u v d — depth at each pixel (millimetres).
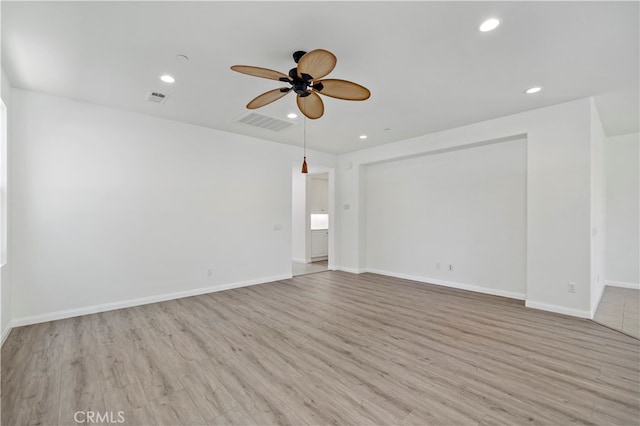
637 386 2234
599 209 4500
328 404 2035
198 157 4805
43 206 3539
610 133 5332
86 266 3824
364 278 6082
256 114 4242
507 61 2811
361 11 2113
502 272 4750
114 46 2551
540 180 4020
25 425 1829
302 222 8266
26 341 2992
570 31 2346
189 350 2824
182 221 4637
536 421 1860
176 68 2934
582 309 3711
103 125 3941
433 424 1839
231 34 2391
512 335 3186
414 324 3518
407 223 6016
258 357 2695
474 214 5066
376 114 4234
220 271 5062
